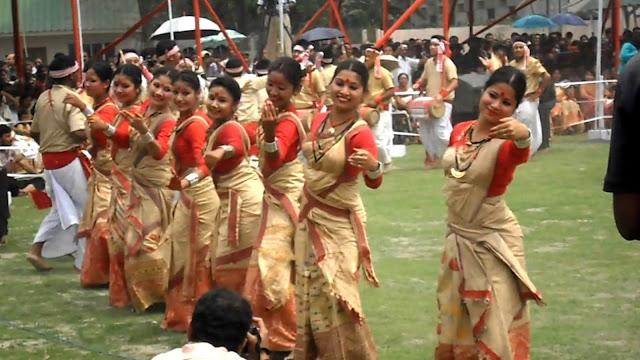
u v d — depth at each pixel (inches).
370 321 363.9
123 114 377.1
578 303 380.5
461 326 277.3
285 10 986.1
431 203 607.8
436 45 780.0
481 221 272.8
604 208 571.2
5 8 1455.5
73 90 462.9
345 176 292.5
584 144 913.5
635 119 156.3
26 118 904.3
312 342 298.0
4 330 375.6
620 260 448.5
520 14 1745.8
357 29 1665.8
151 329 374.0
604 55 1245.1
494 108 270.2
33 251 476.7
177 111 404.5
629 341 334.3
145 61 732.7
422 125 773.3
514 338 274.5
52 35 1483.8
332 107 296.8
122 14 1481.3
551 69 1246.9
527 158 265.6
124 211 408.2
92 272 442.6
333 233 293.4
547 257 456.8
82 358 337.4
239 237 338.6
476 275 271.6
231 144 335.6
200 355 187.8
